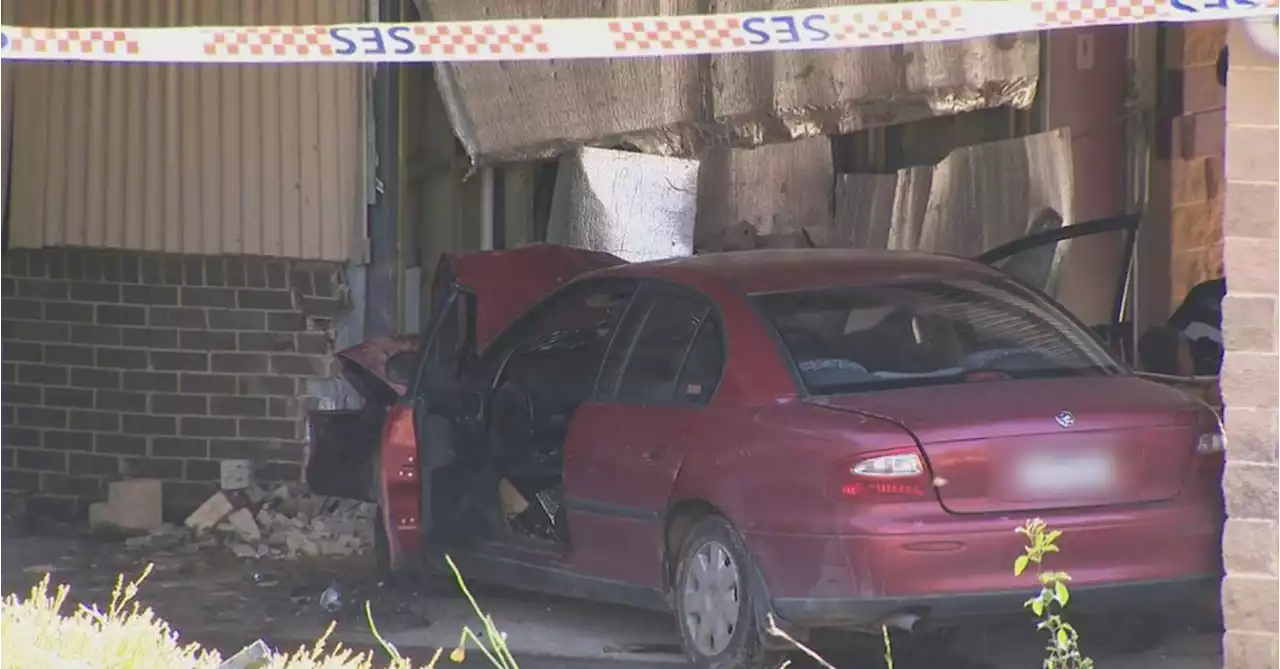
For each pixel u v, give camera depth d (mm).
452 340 32625
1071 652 21547
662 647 29703
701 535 26672
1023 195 43562
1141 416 25109
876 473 24344
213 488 40625
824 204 43844
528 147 41719
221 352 40625
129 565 36406
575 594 29625
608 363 29594
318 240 40406
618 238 41812
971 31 22281
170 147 40312
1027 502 24516
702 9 42094
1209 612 29906
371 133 40531
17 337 40906
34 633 21406
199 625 31453
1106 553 24688
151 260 40531
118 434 40812
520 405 31797
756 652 25812
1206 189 48531
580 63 41875
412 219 41812
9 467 41156
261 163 40375
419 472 32250
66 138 40312
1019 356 27562
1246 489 23562
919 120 43906
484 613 32188
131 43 24344
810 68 42781
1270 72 23031
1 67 40062
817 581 24828
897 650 28844
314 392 40500
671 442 27344
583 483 29031
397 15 40812
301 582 34812
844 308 27781
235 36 24422
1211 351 37906
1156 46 46781
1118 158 46625
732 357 27156
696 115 42656
